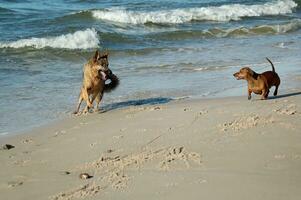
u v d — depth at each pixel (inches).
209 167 280.4
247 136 323.3
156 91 556.1
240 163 280.5
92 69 468.4
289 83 534.0
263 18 1317.7
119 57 788.0
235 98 475.8
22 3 1323.8
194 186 256.7
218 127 353.1
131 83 598.9
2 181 302.8
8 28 989.2
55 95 552.1
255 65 688.4
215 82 591.8
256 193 240.8
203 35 1028.5
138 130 380.2
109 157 324.5
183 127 370.9
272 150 294.8
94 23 1093.8
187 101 486.6
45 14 1165.1
